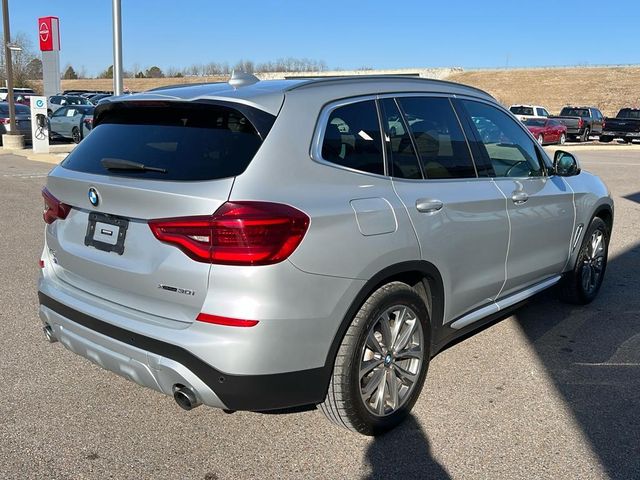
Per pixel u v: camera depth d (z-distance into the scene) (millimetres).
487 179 3980
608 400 3756
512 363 4285
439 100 3850
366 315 3043
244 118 2906
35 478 2910
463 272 3709
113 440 3252
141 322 2887
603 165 19391
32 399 3662
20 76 62594
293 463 3078
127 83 82312
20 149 20500
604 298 5770
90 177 3137
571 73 71188
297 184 2863
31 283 5906
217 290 2672
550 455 3164
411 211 3256
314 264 2783
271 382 2756
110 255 3061
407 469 3037
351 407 3076
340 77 3422
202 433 3338
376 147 3299
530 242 4363
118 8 13273
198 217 2680
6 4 20062
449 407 3648
